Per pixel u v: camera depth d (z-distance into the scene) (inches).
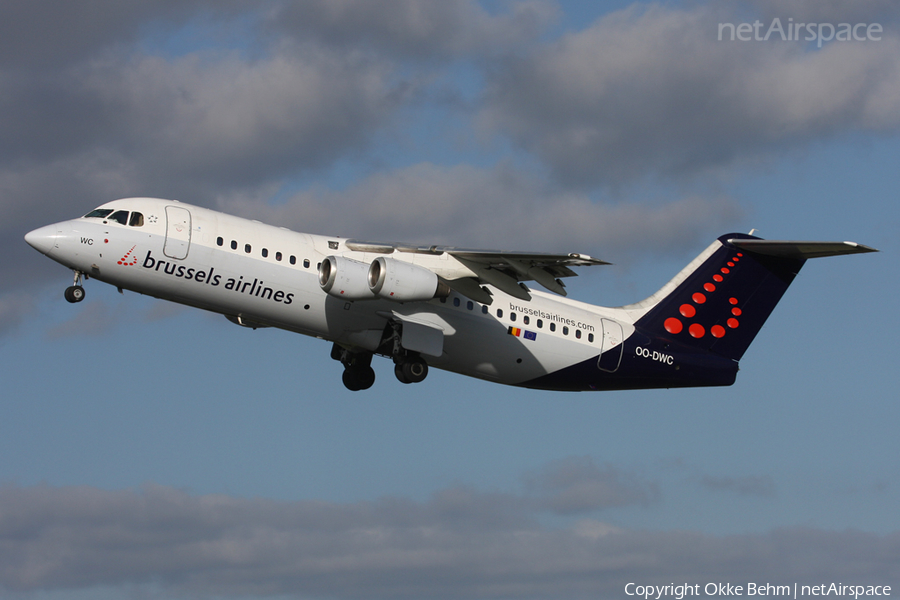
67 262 2992.1
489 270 3223.4
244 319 3289.9
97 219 3026.6
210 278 3068.4
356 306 3228.3
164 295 3093.0
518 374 3472.0
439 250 3213.6
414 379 3316.9
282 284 3127.5
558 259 3048.7
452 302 3319.4
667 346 3617.1
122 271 3004.4
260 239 3129.9
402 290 3090.6
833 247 3503.9
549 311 3474.4
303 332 3287.4
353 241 3275.1
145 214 3038.9
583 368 3518.7
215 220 3107.8
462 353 3368.6
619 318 3604.8
